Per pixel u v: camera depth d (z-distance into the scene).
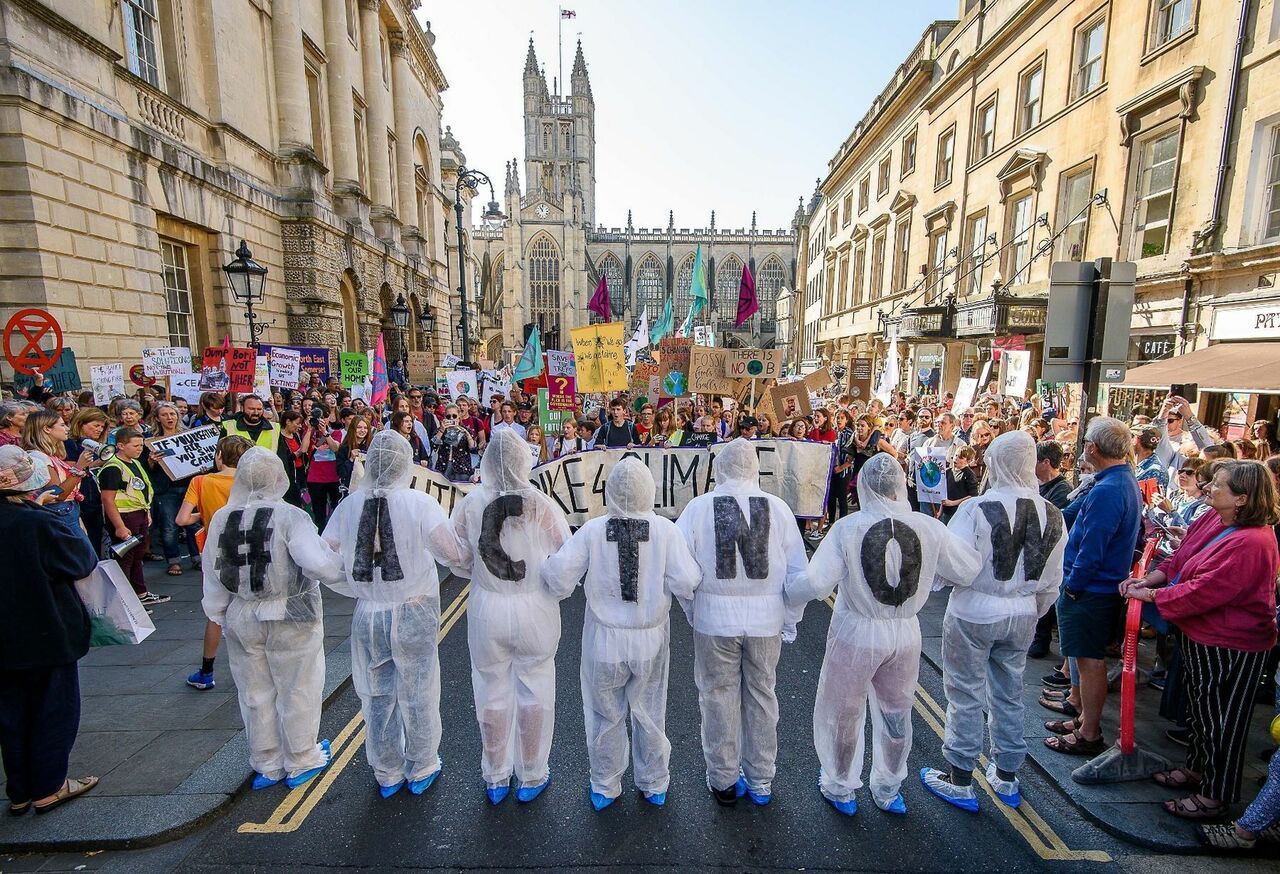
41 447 4.24
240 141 13.23
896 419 10.62
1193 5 9.89
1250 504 2.96
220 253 12.24
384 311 21.58
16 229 7.68
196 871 2.83
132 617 3.28
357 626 3.24
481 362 20.78
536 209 72.50
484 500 3.18
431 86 30.39
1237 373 7.87
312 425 7.68
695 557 3.18
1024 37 14.71
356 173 19.12
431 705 3.36
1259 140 8.83
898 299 22.45
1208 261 9.28
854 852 2.97
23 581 2.89
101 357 8.83
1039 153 13.89
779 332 66.44
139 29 10.56
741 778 3.39
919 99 20.75
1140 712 4.14
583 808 3.27
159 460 6.36
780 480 5.39
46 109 7.84
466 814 3.21
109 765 3.47
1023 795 3.39
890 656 3.03
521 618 3.14
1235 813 3.14
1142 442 5.47
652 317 82.25
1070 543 3.73
